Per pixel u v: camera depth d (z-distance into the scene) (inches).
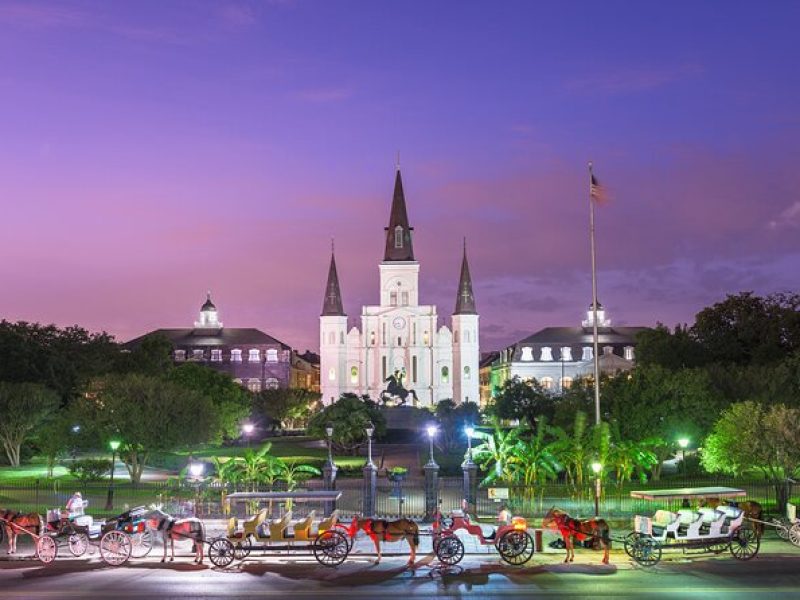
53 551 1176.2
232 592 997.2
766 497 1685.5
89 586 1028.5
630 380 2456.9
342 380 6963.6
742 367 2913.4
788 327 3344.0
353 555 1232.8
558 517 1176.2
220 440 2598.4
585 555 1221.1
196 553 1188.5
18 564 1169.4
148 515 1199.6
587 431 1923.0
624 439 2242.9
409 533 1168.2
